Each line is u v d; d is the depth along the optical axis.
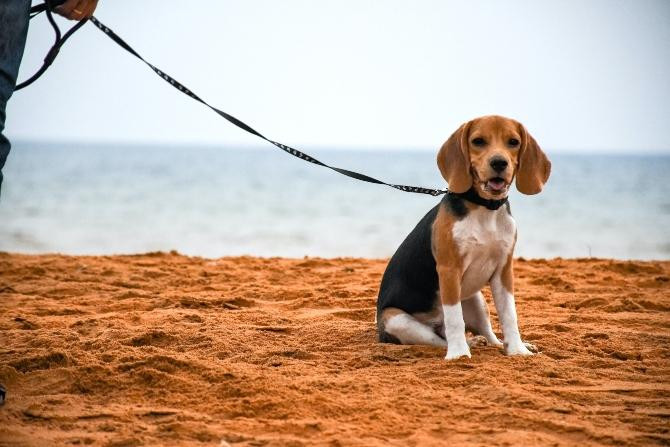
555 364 7.32
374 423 5.56
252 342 8.47
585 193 52.19
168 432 5.41
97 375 6.75
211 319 9.90
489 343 8.44
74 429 5.53
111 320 9.73
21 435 5.27
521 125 7.71
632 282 13.39
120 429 5.50
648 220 34.81
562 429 5.46
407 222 34.03
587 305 11.20
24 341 8.45
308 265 15.86
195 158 133.50
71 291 12.38
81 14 6.80
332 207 41.25
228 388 6.31
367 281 13.42
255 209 39.78
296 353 7.84
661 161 154.88
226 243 26.69
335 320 10.07
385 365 7.38
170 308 10.93
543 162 7.85
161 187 53.66
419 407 5.91
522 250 25.38
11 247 24.08
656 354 7.99
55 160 106.00
